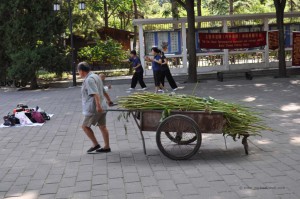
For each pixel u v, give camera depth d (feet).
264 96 41.63
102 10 93.45
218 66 62.28
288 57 64.34
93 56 79.82
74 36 87.66
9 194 17.03
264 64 63.21
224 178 17.74
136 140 25.67
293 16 62.54
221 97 42.09
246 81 56.18
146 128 21.45
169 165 20.04
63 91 56.08
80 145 25.05
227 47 61.36
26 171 20.11
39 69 62.64
